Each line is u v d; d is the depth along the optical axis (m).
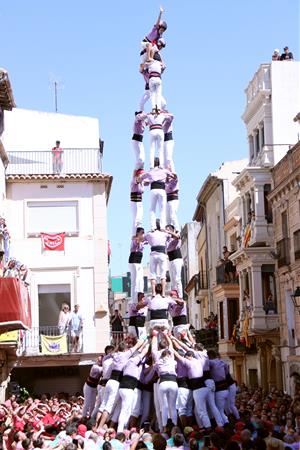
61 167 36.34
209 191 52.41
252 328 37.59
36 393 34.47
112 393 18.34
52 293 35.00
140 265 20.16
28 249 35.03
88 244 35.25
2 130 32.78
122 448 14.23
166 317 19.11
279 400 24.78
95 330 34.66
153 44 20.67
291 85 38.75
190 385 18.06
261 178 38.12
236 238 43.47
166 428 16.30
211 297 52.78
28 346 33.81
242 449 12.32
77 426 15.50
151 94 20.38
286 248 34.62
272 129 38.75
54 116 38.56
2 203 33.22
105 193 35.78
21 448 13.75
